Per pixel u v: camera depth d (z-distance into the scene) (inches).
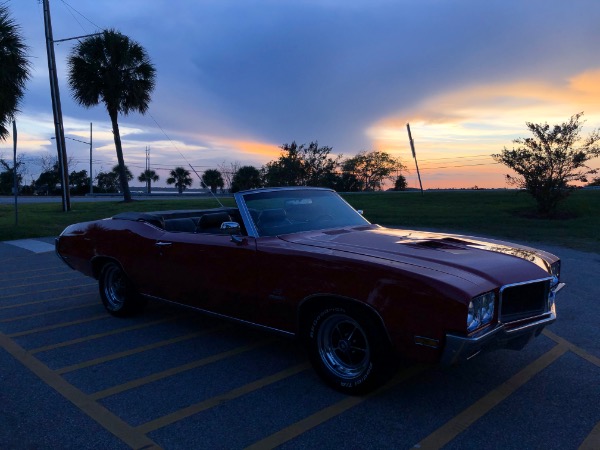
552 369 164.6
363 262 137.3
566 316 224.4
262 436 124.2
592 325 211.2
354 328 144.0
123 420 132.9
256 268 161.9
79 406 141.3
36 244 487.2
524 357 175.2
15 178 599.2
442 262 137.3
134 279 212.7
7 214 796.0
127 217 225.5
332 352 150.2
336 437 123.1
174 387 153.3
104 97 975.6
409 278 127.8
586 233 492.1
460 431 125.3
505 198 856.3
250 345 190.7
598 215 628.7
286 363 172.1
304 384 154.4
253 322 167.8
